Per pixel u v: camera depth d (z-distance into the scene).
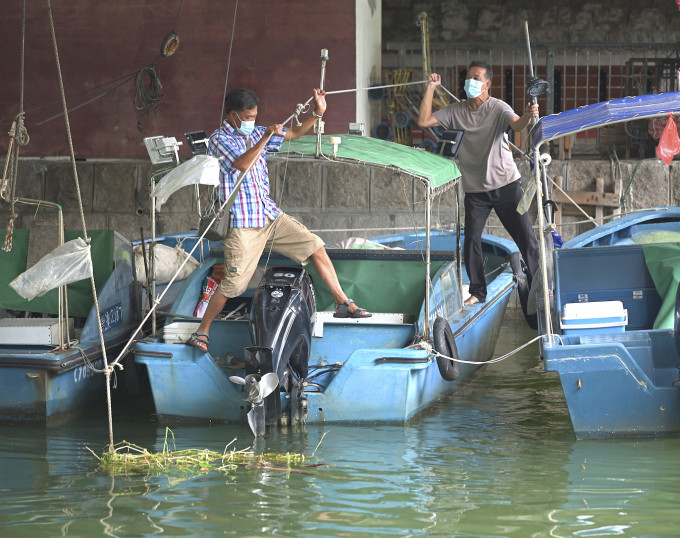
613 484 10.96
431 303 14.48
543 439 12.99
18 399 13.80
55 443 12.95
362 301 15.84
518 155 24.64
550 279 15.59
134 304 16.25
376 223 23.42
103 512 10.04
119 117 24.25
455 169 15.43
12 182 13.49
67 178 24.09
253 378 11.97
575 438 13.01
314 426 13.55
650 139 26.88
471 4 32.22
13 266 15.12
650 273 14.55
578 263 14.80
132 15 23.97
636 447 12.52
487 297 17.22
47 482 11.12
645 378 12.60
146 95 23.97
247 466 11.70
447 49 31.44
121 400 15.75
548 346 12.76
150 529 9.55
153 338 14.36
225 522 9.73
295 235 14.16
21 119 12.98
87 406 14.91
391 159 14.30
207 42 23.86
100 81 24.19
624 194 21.58
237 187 13.27
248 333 14.59
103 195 24.06
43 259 12.22
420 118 16.69
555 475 11.31
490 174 16.69
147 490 10.78
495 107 16.45
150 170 23.89
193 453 12.23
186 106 24.05
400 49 29.48
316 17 23.48
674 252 14.48
